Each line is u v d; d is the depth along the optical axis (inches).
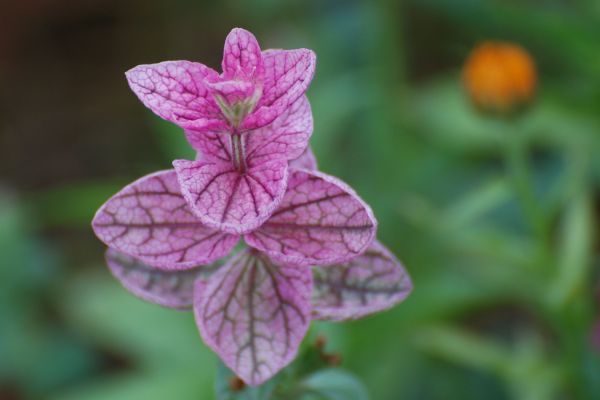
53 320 25.7
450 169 25.8
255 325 13.1
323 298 13.4
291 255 12.9
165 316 21.8
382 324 20.9
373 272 13.3
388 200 24.8
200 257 12.9
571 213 19.2
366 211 12.5
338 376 14.4
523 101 19.6
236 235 12.9
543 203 24.7
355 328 20.5
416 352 21.8
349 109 25.9
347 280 13.3
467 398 21.7
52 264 26.3
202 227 13.0
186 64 12.6
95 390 21.4
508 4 25.0
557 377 19.3
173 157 23.2
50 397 24.4
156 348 21.5
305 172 12.8
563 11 26.6
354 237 12.8
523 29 25.3
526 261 19.7
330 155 25.7
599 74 23.9
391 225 24.2
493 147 25.3
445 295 21.3
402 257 23.4
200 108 12.7
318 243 12.9
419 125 26.0
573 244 19.1
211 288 13.1
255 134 13.0
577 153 20.4
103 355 25.3
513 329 25.1
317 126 25.1
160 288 13.5
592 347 19.8
